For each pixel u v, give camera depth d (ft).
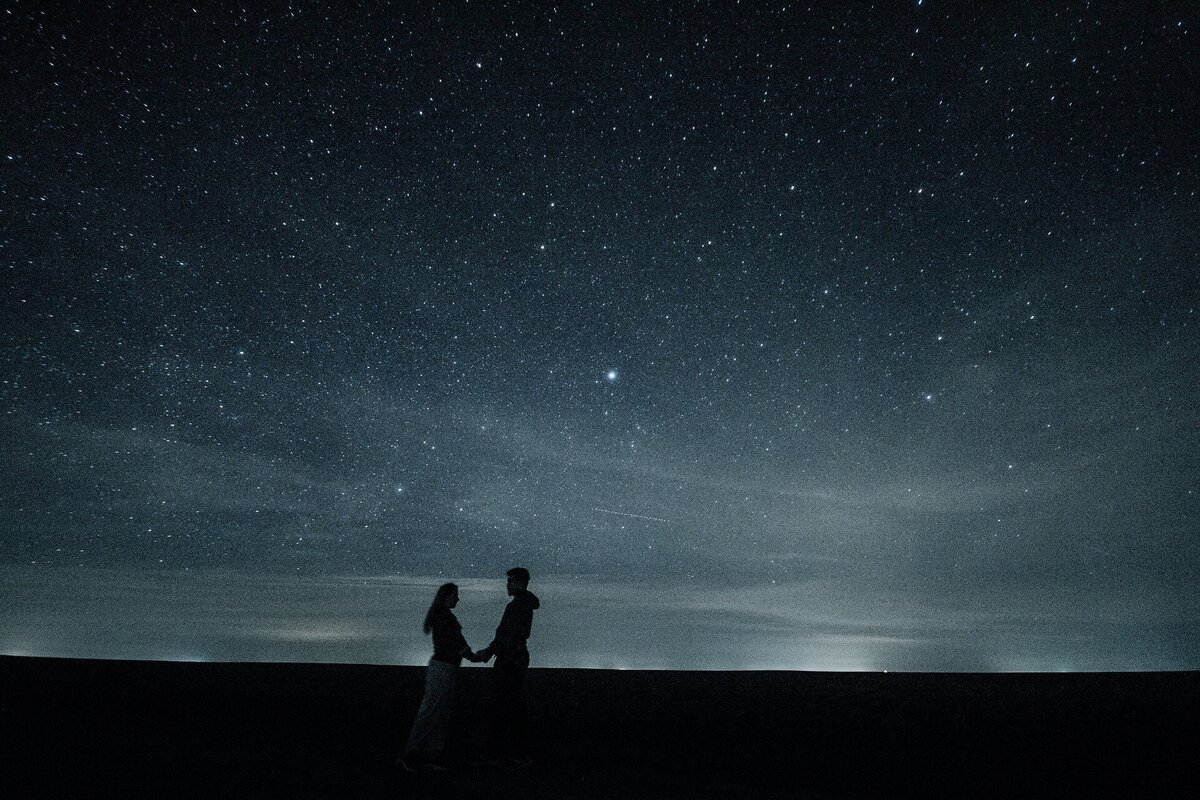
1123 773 14.58
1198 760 15.33
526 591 15.44
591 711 18.13
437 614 14.71
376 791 11.85
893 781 14.10
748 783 13.78
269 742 15.08
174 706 17.39
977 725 17.33
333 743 15.39
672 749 15.79
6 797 10.36
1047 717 17.78
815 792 13.43
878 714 18.06
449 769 13.87
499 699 14.52
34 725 15.14
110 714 16.58
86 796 10.61
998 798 13.42
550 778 13.52
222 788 11.40
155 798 10.71
